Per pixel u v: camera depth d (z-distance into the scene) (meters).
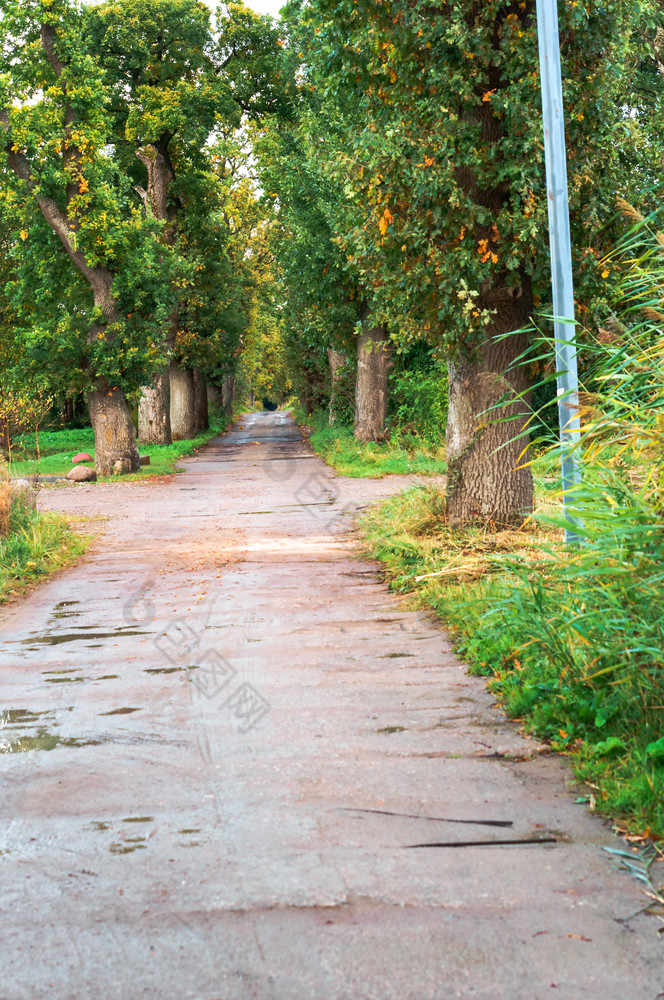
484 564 8.76
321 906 3.12
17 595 9.77
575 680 4.94
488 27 9.45
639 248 9.53
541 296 10.20
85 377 26.61
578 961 2.76
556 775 4.21
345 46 10.99
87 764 4.60
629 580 4.43
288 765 4.47
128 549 12.79
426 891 3.20
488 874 3.31
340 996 2.63
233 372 55.41
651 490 4.77
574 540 5.72
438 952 2.83
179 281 40.56
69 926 3.04
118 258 26.44
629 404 4.71
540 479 10.60
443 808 3.88
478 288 9.93
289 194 29.03
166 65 35.69
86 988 2.70
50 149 25.28
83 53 25.56
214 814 3.92
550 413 20.36
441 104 9.61
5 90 25.25
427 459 23.73
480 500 10.55
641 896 3.13
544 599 5.46
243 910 3.11
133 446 27.34
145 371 27.36
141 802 4.08
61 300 27.64
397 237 9.83
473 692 5.56
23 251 27.16
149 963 2.82
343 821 3.79
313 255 27.62
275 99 38.91
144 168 41.16
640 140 9.94
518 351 10.42
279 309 38.41
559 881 3.24
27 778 4.43
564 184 6.91
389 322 11.27
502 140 9.38
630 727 4.43
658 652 4.08
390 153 9.53
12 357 41.81
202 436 48.44
